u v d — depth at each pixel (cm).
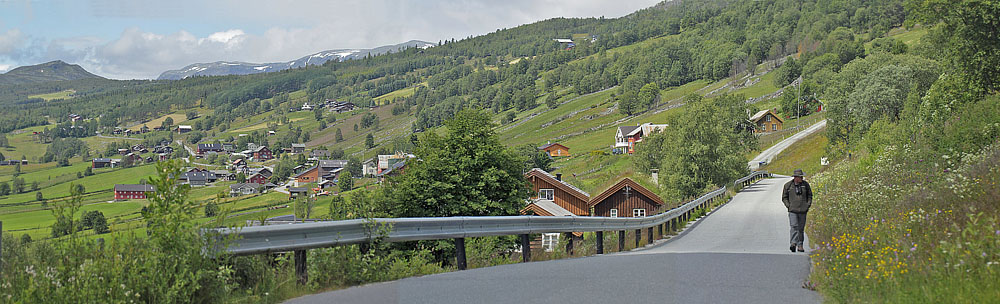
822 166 8388
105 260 724
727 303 784
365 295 855
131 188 15200
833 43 19812
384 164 17875
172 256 766
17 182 19188
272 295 830
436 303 788
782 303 788
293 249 894
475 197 2781
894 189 1859
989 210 1049
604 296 823
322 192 15162
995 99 2541
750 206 4181
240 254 839
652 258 1302
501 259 1419
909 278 760
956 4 3981
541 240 2700
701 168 6253
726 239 2150
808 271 1070
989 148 1894
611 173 8788
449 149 2820
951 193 1338
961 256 756
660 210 2797
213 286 788
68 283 691
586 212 4566
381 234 1027
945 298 673
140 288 727
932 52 4531
